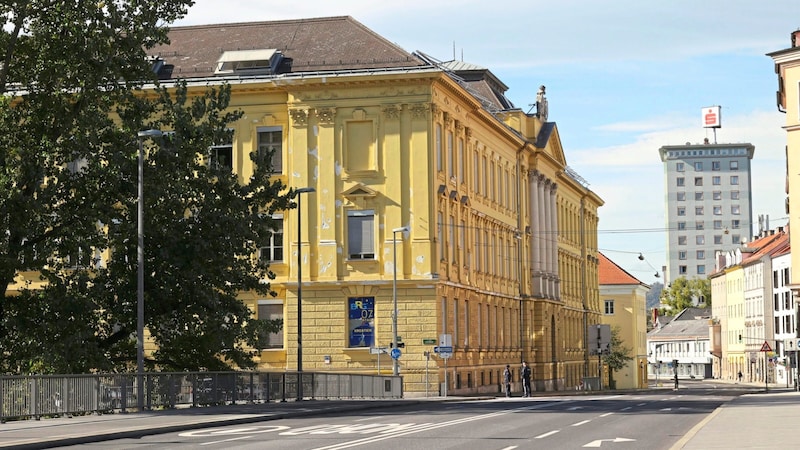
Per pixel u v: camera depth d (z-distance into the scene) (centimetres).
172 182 4578
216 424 3164
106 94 4566
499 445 2328
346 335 6425
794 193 7069
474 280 7400
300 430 2877
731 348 17400
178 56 6769
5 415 3036
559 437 2583
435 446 2295
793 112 7075
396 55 6512
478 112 7431
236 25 6944
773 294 14900
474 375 7212
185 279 4572
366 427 2989
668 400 5497
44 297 4425
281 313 6544
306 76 6462
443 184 6656
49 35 4366
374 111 6488
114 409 3538
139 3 4538
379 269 6431
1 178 4281
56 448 2398
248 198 4856
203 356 4806
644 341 14400
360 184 6450
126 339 4769
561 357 9819
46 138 4359
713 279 18775
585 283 11475
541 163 9469
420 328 6378
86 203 4522
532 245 9181
